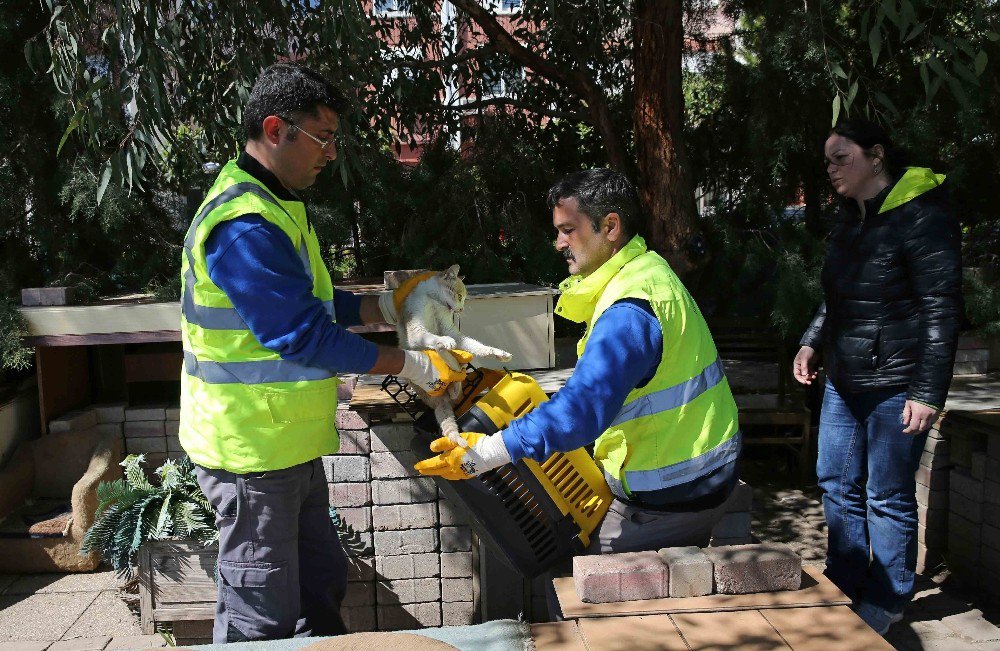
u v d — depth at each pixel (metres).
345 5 3.48
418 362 2.13
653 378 2.08
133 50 3.21
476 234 5.52
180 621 3.26
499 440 1.95
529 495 2.24
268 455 2.11
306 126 2.10
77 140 4.70
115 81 3.41
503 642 1.73
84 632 3.46
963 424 3.74
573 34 5.37
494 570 3.31
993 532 3.61
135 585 3.47
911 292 2.88
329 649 1.58
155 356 4.50
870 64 5.17
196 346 2.12
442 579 3.36
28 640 3.38
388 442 3.28
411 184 5.74
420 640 1.59
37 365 4.24
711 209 6.25
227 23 3.96
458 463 1.97
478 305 3.56
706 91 6.14
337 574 2.54
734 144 6.05
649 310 2.02
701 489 2.12
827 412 3.20
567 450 1.93
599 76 6.10
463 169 5.73
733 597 1.95
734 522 3.13
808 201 5.77
